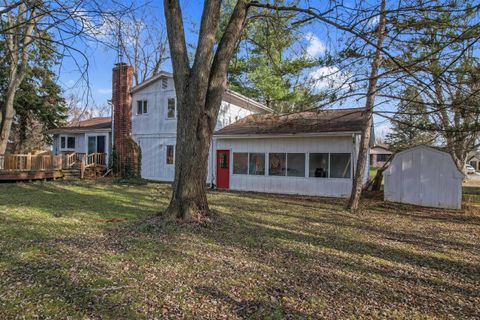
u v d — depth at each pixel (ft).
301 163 47.47
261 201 39.27
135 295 11.67
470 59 18.48
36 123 87.71
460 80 18.57
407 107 26.05
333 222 27.37
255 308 11.05
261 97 77.41
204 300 11.52
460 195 36.01
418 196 38.52
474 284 13.99
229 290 12.44
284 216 29.32
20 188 44.34
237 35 24.26
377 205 37.86
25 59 53.47
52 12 14.56
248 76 72.43
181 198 22.88
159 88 61.57
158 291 12.10
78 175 63.46
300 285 13.21
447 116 26.22
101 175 65.57
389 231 24.47
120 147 64.18
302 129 46.01
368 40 18.33
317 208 34.76
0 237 18.67
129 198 37.27
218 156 55.47
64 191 42.24
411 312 11.17
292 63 51.78
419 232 24.43
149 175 62.69
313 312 10.91
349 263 16.38
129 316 10.21
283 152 48.98
